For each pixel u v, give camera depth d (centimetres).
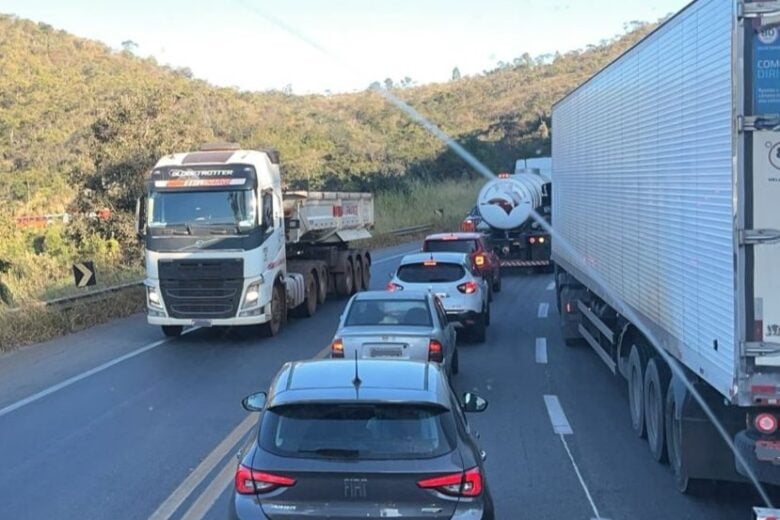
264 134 4959
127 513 686
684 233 681
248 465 472
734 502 701
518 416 1005
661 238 763
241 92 5697
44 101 5591
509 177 2820
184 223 1598
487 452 853
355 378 524
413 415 486
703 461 674
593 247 1180
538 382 1203
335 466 458
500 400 1091
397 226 4684
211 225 1590
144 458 839
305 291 1925
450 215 4934
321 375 534
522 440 898
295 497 456
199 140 3238
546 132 5522
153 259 1600
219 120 4894
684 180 680
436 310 1102
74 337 1694
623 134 947
